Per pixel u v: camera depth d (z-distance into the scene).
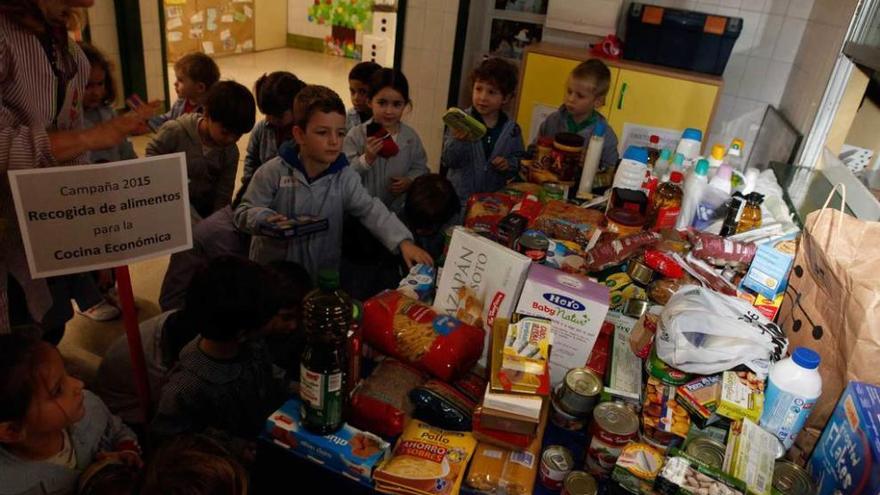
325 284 1.07
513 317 1.20
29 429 1.10
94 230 1.33
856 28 2.61
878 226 1.12
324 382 1.02
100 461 1.24
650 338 1.30
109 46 4.71
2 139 1.33
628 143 3.84
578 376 1.18
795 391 1.08
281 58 8.02
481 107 2.68
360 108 2.98
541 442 1.13
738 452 1.03
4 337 1.09
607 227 1.73
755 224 1.76
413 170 2.69
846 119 2.68
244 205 1.96
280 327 1.49
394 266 2.07
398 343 1.21
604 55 3.78
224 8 7.63
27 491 1.18
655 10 3.58
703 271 1.51
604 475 1.07
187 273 2.37
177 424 1.40
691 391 1.14
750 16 3.78
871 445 0.90
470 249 1.32
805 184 2.14
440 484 1.01
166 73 5.14
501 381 1.06
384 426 1.10
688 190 1.85
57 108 1.57
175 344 1.68
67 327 2.63
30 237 1.27
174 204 1.41
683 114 3.69
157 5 4.87
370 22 8.05
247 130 2.57
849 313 1.10
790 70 3.77
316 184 1.98
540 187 2.16
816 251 1.25
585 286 1.24
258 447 1.11
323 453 1.04
